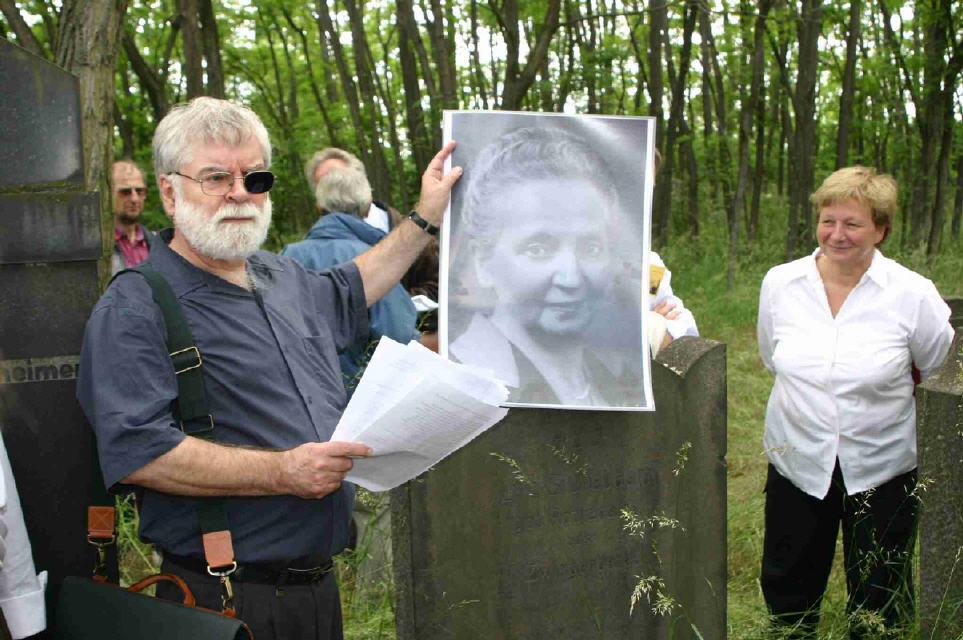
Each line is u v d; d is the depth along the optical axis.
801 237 13.96
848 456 3.36
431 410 2.06
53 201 2.34
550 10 9.59
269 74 23.53
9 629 2.17
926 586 3.05
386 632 3.41
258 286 2.30
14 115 2.29
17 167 2.31
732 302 10.48
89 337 2.08
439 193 2.63
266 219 2.21
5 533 2.02
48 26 8.61
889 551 3.34
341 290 2.53
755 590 4.13
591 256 2.72
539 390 2.69
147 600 2.07
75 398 2.39
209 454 2.00
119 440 1.99
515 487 2.90
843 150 14.04
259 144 2.21
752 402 6.75
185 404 2.08
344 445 2.04
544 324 2.70
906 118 17.47
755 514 4.64
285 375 2.22
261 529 2.17
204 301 2.17
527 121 2.70
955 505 2.93
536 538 2.95
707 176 19.23
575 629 3.04
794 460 3.46
